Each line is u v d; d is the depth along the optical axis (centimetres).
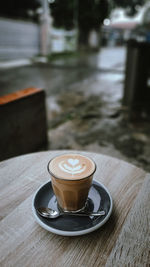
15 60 1185
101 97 556
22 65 1084
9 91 600
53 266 61
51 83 710
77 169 75
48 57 1338
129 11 3020
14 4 1102
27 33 1209
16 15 1138
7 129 224
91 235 71
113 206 83
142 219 77
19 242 68
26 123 251
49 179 98
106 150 289
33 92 253
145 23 949
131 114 429
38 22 1265
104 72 931
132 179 99
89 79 782
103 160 113
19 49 1192
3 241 68
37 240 69
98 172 103
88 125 374
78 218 74
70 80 759
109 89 641
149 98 507
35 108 260
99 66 1098
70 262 62
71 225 71
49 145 301
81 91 616
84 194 75
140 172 103
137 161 265
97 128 361
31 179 98
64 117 416
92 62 1238
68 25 1862
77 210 79
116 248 66
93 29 2130
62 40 1573
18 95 239
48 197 85
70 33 1688
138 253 65
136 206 83
